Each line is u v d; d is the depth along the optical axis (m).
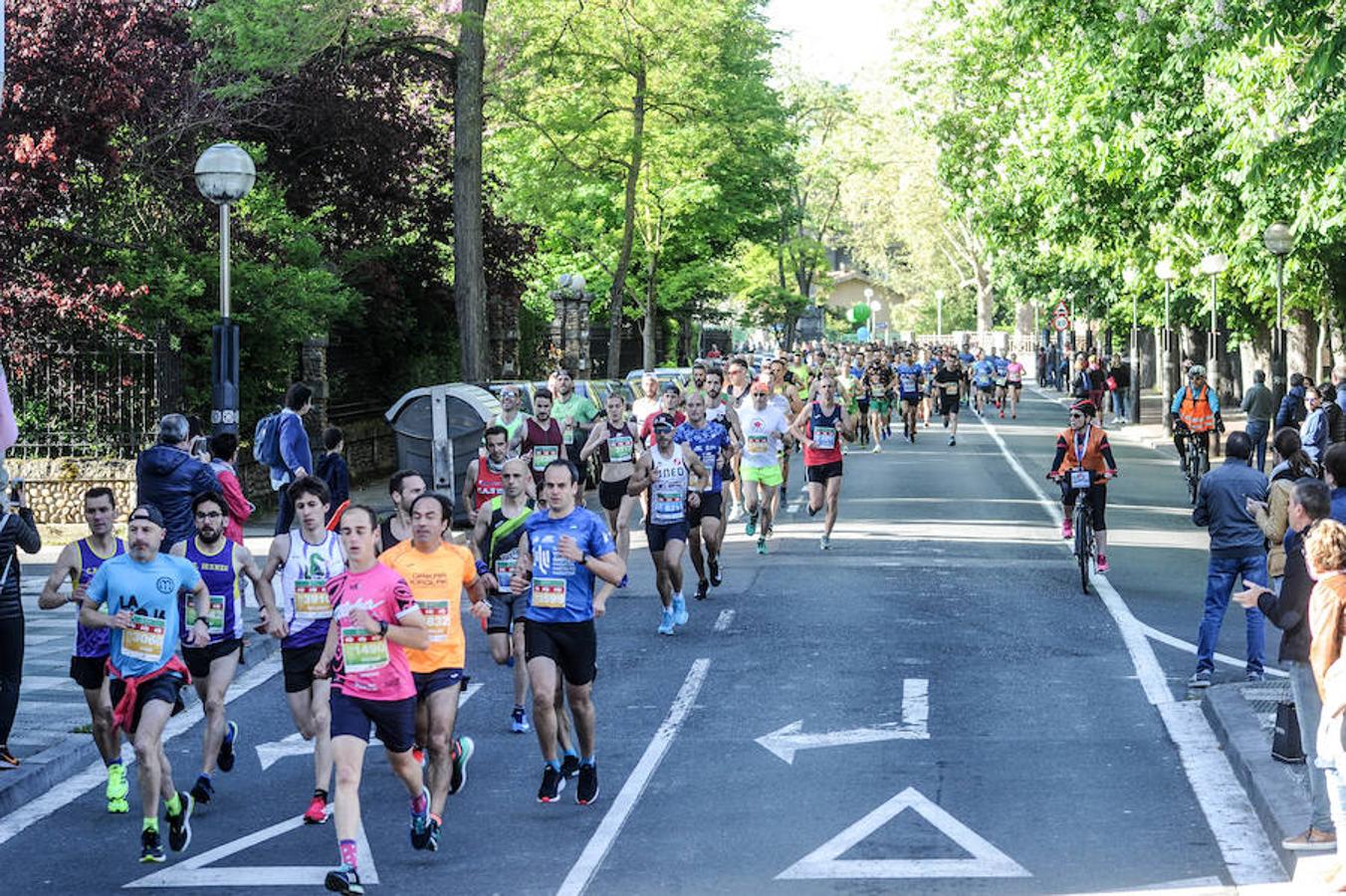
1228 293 48.47
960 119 46.56
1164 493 37.25
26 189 27.47
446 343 47.50
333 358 41.09
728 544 27.62
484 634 20.14
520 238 46.69
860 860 10.95
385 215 41.47
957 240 123.19
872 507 33.06
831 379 26.75
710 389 25.72
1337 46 21.84
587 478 38.25
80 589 12.77
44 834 12.12
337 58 37.31
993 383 73.56
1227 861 10.81
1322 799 10.54
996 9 40.16
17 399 30.53
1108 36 30.31
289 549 12.97
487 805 12.53
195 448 18.59
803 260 98.44
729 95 59.28
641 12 47.25
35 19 28.02
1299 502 10.75
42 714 15.71
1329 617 9.91
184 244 30.98
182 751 14.76
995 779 13.02
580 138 49.75
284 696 17.17
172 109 32.09
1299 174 27.30
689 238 66.19
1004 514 31.80
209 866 11.16
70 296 28.47
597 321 69.50
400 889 10.52
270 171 35.72
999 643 18.70
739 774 13.30
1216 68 27.56
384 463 44.41
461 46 38.44
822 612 20.77
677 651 18.48
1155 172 32.78
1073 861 10.88
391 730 10.76
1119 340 81.06
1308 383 32.12
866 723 14.95
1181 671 17.17
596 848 11.34
